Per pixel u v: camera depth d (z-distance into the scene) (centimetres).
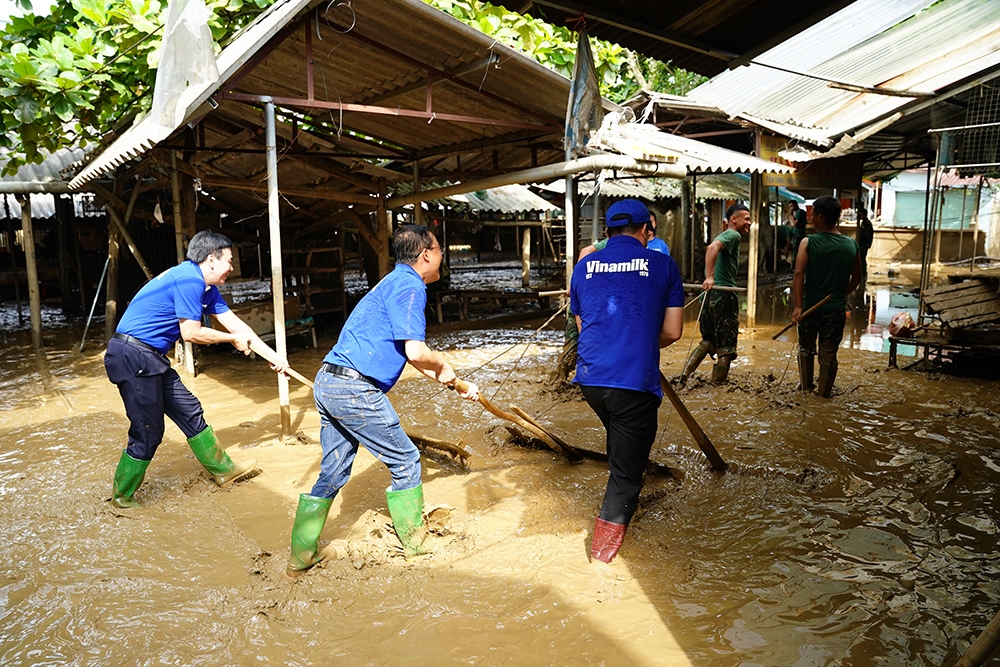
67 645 316
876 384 754
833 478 491
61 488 500
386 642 317
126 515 453
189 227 873
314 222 1188
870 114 1021
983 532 411
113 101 902
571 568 376
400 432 384
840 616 330
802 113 1095
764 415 645
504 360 927
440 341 1081
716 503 454
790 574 368
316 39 632
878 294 1606
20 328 1259
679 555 389
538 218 1764
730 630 321
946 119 1139
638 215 409
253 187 876
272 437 617
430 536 405
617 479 387
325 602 349
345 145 944
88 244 1429
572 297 416
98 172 701
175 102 522
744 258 1848
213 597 354
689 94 1165
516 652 308
